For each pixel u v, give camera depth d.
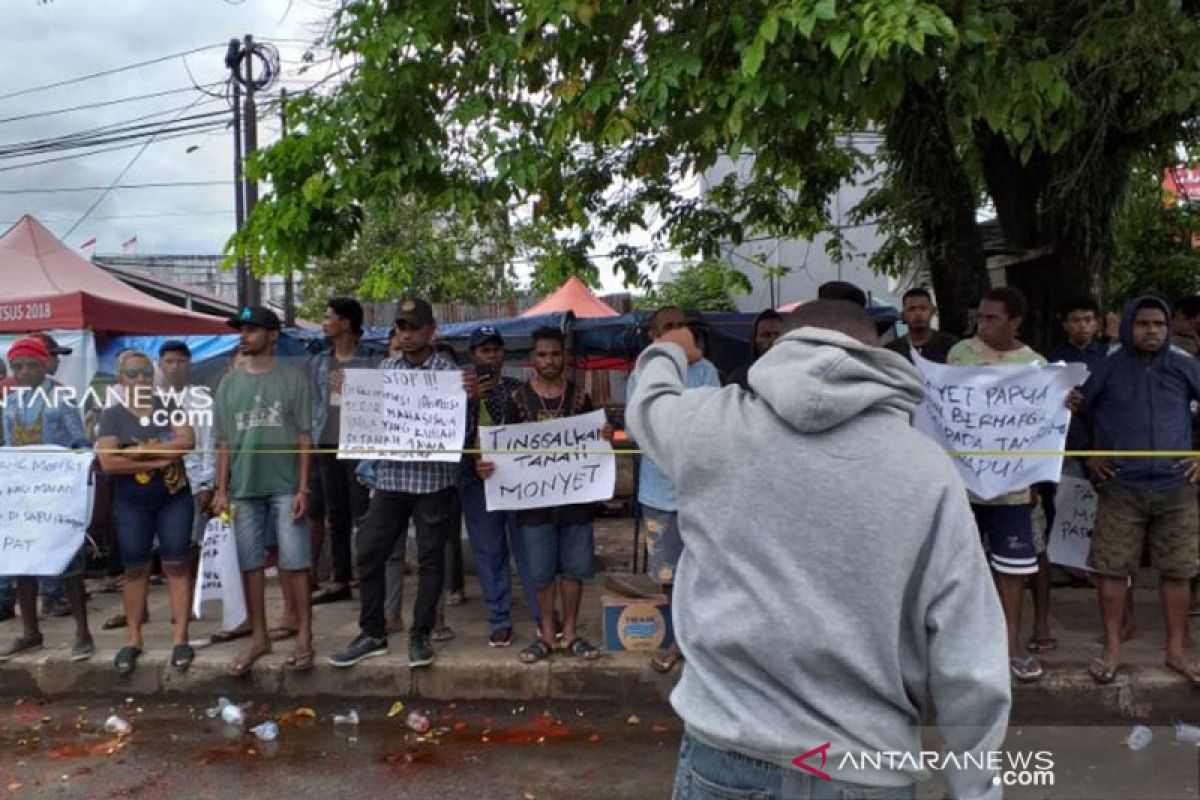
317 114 5.53
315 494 6.73
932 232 7.15
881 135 8.71
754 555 1.73
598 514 10.22
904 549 1.65
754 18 4.33
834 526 1.68
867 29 3.63
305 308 23.09
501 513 5.42
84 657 5.39
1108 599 4.80
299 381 5.29
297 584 5.26
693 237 8.92
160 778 4.33
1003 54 4.30
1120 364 4.75
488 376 5.55
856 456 1.69
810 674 1.69
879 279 17.41
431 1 5.13
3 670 5.42
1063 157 6.38
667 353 2.25
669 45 4.60
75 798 4.15
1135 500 4.68
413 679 5.16
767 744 1.69
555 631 5.53
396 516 5.18
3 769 4.45
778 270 10.42
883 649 1.66
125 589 5.40
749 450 1.76
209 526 5.27
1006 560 4.74
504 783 4.22
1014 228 7.10
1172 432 4.62
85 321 8.07
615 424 9.93
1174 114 6.15
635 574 6.55
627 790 4.15
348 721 4.93
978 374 4.62
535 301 19.17
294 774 4.34
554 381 5.32
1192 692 4.71
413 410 5.09
